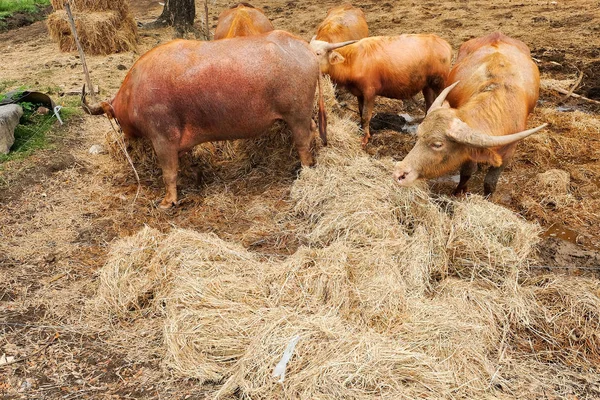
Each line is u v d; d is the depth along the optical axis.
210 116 5.27
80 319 4.17
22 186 6.13
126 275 4.31
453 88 5.52
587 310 3.91
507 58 5.29
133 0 19.05
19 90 8.13
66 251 5.02
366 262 4.19
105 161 6.73
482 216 4.60
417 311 3.82
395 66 6.77
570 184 5.91
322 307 3.86
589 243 4.94
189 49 5.18
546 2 13.87
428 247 4.46
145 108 5.22
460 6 14.16
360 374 3.26
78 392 3.53
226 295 3.98
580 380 3.47
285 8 15.80
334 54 6.66
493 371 3.47
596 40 10.60
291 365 3.39
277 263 4.50
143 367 3.71
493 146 4.29
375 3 15.44
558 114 7.58
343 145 6.25
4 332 4.05
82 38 11.20
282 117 5.45
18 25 15.95
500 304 3.97
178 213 5.63
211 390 3.48
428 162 4.63
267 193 5.84
